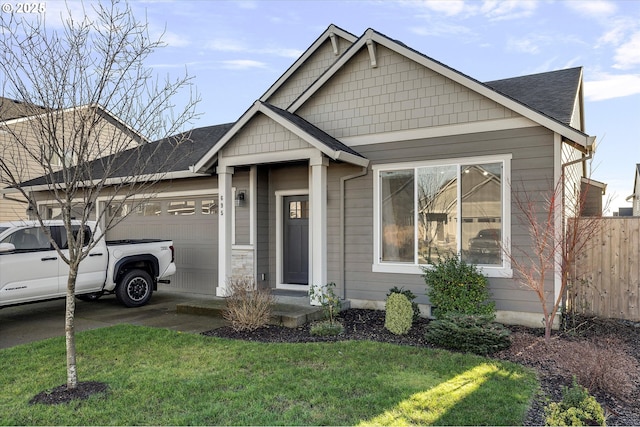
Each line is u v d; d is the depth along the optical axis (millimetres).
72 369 4328
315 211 7848
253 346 5898
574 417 3301
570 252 6414
